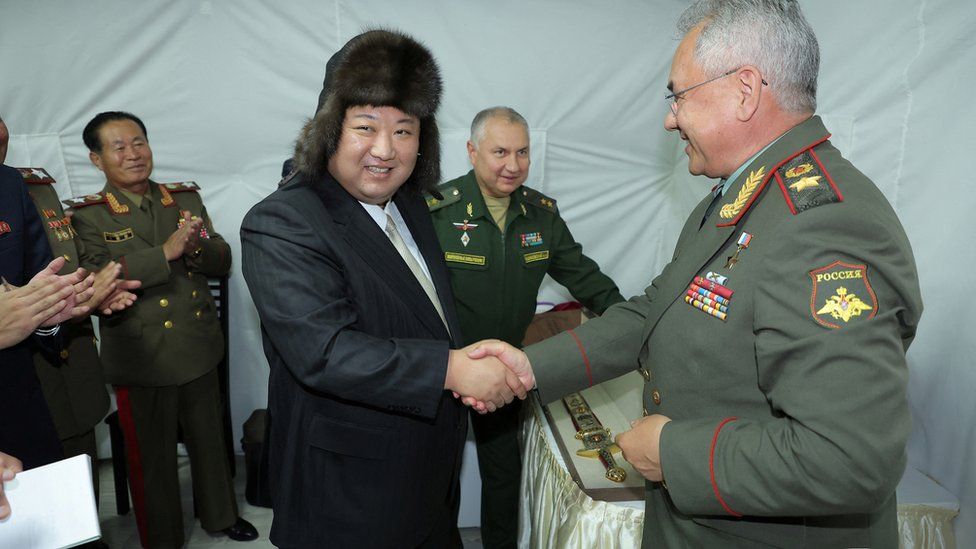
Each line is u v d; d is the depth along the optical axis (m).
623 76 2.48
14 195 1.45
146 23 2.28
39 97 2.29
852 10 1.66
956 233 1.37
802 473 0.73
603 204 2.67
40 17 2.21
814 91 0.87
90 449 2.02
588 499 1.36
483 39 2.41
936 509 1.34
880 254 0.74
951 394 1.39
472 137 2.04
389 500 1.17
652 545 1.09
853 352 0.70
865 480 0.70
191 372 2.11
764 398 0.85
